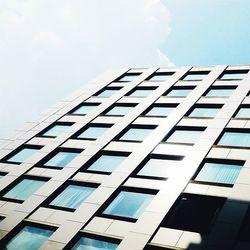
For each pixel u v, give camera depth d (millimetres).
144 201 17516
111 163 22328
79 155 24016
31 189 21969
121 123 27312
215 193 16234
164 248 13547
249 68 32656
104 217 16984
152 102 29672
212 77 32094
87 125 28828
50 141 27875
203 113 25812
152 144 22750
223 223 13906
